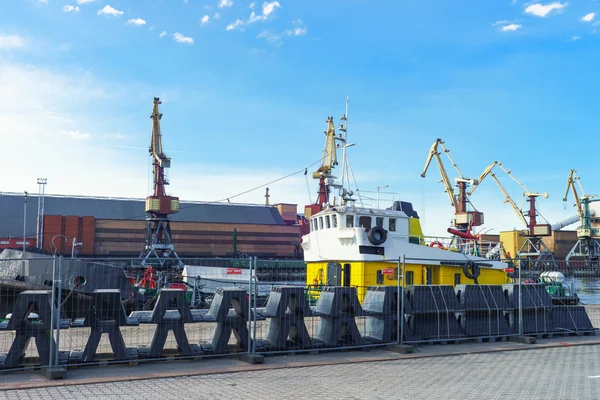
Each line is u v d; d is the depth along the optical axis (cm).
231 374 1067
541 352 1373
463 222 8919
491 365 1183
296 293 1313
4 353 1245
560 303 1958
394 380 1014
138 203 13238
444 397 873
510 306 1611
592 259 12975
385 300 1402
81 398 859
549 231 11375
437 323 1483
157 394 891
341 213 2380
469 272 2448
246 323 1257
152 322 1174
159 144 9469
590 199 13338
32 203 12344
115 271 2005
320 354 1291
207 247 12962
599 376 1055
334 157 5044
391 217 2442
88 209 12594
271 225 13675
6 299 1920
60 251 11356
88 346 1120
